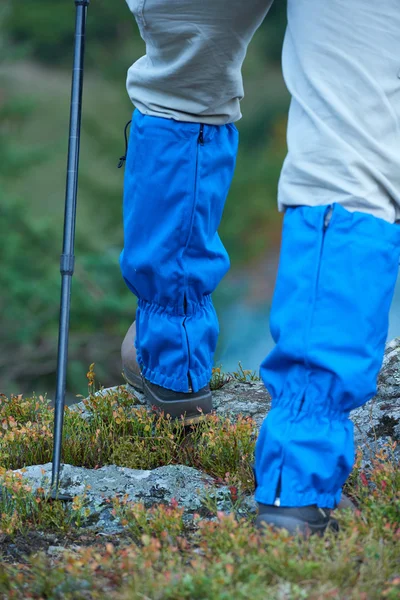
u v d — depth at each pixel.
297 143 3.60
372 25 3.46
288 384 3.55
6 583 3.38
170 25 4.35
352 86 3.49
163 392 5.18
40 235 22.00
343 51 3.50
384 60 3.48
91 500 4.45
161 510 3.98
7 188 24.58
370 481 4.46
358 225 3.45
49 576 3.42
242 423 4.98
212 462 4.89
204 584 3.12
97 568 3.50
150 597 3.18
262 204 37.56
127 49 36.12
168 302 4.96
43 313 20.73
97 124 30.91
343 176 3.48
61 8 35.84
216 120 4.77
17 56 28.41
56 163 27.30
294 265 3.52
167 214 4.81
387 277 3.48
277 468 3.52
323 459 3.48
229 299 31.11
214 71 4.50
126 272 5.00
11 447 5.11
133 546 3.71
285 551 3.32
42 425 5.38
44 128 29.31
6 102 27.72
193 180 4.73
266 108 41.50
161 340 5.02
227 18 4.27
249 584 3.08
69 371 19.34
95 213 26.19
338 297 3.42
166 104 4.69
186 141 4.71
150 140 4.75
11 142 26.67
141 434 5.33
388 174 3.49
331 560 3.38
